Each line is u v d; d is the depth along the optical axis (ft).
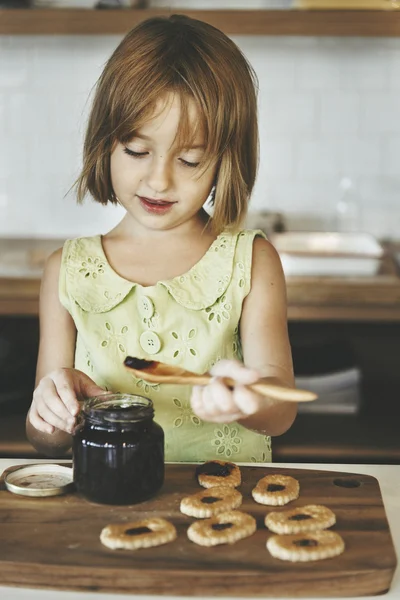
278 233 8.53
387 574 2.79
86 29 7.53
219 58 3.84
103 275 4.14
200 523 3.01
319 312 6.97
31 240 8.89
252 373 3.00
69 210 8.94
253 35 7.50
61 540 2.94
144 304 4.04
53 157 8.87
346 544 2.93
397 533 3.18
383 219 8.87
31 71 8.73
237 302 4.09
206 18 7.50
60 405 3.41
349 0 7.55
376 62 8.65
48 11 7.51
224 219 4.12
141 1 7.95
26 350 7.35
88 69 8.73
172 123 3.69
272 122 8.77
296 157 8.82
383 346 7.35
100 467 3.16
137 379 4.02
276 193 8.87
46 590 2.80
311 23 7.48
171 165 3.79
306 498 3.27
